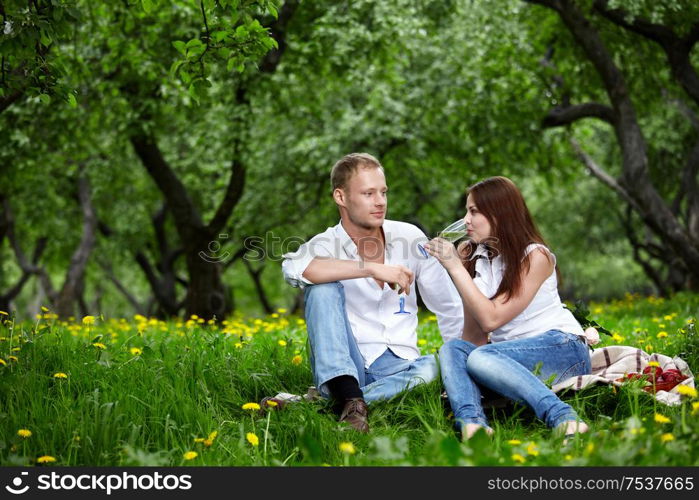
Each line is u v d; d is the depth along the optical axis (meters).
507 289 4.39
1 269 35.34
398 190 23.47
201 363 5.07
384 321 4.81
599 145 25.05
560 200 32.66
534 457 3.33
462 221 4.60
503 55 17.20
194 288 17.67
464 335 4.67
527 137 18.06
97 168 21.22
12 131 13.45
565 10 14.15
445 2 16.86
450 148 20.16
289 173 21.48
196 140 18.02
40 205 23.84
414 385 4.50
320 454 3.57
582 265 42.00
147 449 3.73
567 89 17.28
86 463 3.62
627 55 15.89
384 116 19.14
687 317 9.90
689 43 13.52
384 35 14.86
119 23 13.06
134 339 6.54
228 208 17.08
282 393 4.68
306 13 15.56
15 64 6.20
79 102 14.52
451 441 3.16
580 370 4.45
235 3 5.77
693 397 3.93
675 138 20.61
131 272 38.84
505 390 4.02
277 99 16.58
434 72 18.61
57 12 5.40
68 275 23.53
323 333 4.41
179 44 5.72
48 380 4.76
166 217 29.53
